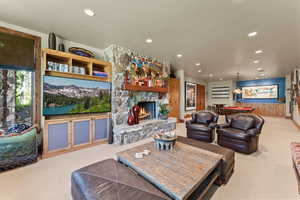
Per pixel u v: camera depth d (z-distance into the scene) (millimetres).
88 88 3090
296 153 1817
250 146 2670
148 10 2057
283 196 1564
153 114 4684
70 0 1848
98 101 3242
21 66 2561
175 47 3516
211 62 4859
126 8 2014
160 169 1438
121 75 3590
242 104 9125
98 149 2951
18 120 2641
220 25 2439
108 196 1031
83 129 2990
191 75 7535
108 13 2137
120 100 3590
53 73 2668
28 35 2623
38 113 2734
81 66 3279
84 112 3027
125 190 1103
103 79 3406
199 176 1317
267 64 5023
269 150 2900
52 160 2426
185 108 7793
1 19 2314
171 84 5715
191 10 2039
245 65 5219
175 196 1079
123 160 1694
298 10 1966
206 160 1631
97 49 3650
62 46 2824
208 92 10031
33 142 2340
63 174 1994
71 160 2434
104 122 3355
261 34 2732
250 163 2336
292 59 4367
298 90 5238
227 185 1767
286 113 7398
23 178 1892
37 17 2252
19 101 2646
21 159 2203
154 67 4426
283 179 1883
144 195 1059
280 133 4246
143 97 4207
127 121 3617
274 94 8008
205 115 3830
